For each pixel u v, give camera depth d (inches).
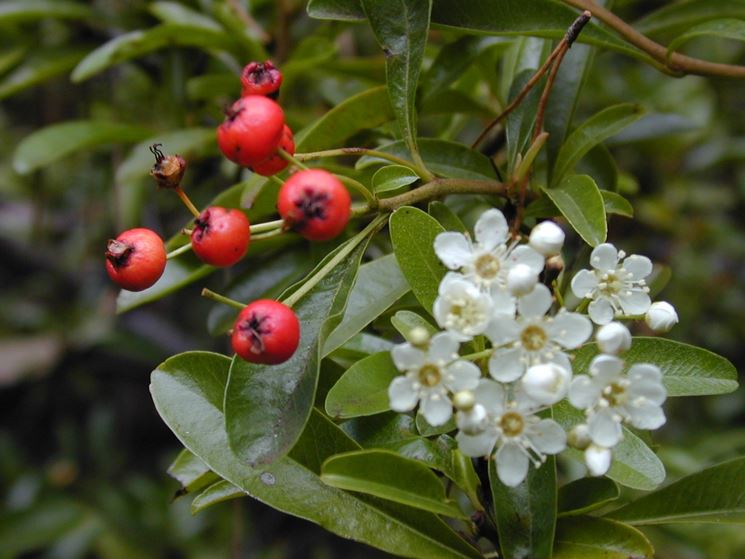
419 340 5.5
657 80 13.2
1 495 16.5
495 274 5.7
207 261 5.7
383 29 6.4
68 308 17.2
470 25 6.8
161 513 15.6
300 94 9.6
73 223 16.3
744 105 14.1
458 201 7.6
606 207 6.5
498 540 6.0
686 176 14.5
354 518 5.9
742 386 14.8
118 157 9.9
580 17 6.3
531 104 7.0
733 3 7.8
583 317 5.6
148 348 15.4
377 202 6.1
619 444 5.9
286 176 7.0
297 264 7.6
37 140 8.7
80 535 15.3
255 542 14.1
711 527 10.7
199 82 8.8
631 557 5.8
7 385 17.0
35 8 9.5
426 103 7.8
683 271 14.6
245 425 5.7
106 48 8.6
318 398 6.4
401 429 6.2
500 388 5.5
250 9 9.5
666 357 6.2
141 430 17.2
